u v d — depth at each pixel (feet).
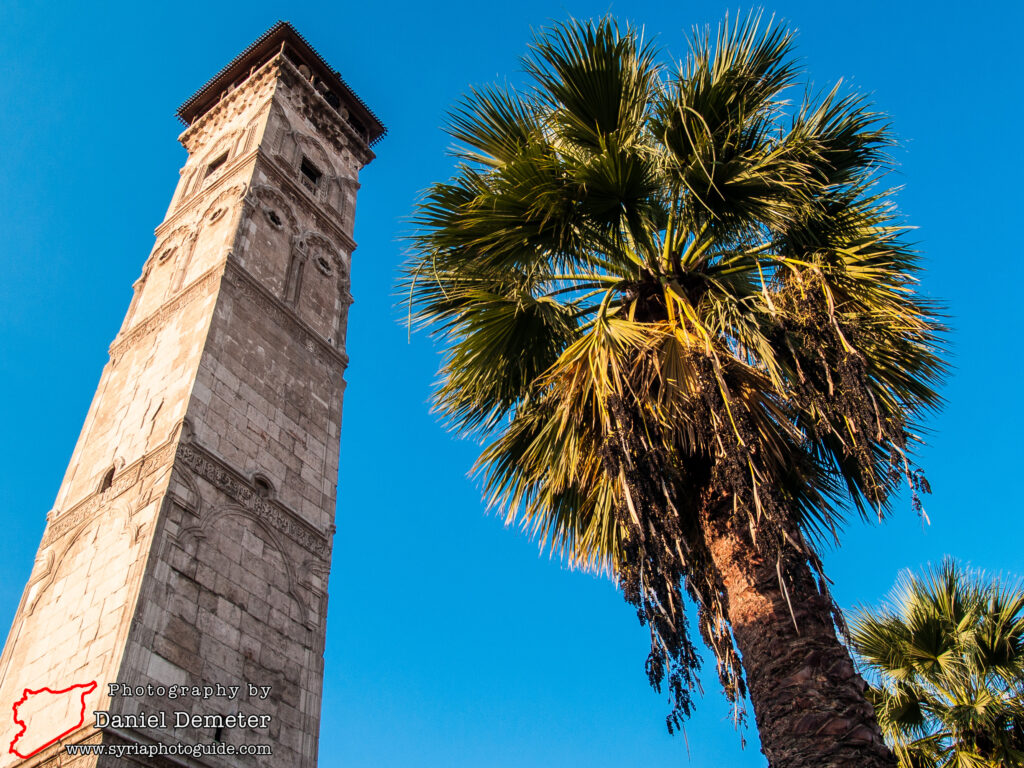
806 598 31.42
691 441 34.55
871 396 32.91
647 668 30.63
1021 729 50.60
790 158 38.52
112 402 80.07
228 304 80.18
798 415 38.11
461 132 42.09
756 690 30.86
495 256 39.78
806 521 40.14
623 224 40.57
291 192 100.99
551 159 37.83
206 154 112.68
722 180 38.45
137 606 55.11
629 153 37.09
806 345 35.37
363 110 131.64
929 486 31.42
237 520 66.74
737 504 33.45
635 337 35.81
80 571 63.72
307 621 68.03
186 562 60.23
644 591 31.12
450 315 42.63
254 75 119.34
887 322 38.88
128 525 62.80
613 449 33.22
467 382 42.27
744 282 40.91
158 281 93.71
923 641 53.78
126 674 51.88
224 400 72.90
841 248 38.83
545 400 40.81
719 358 35.68
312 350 88.22
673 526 32.35
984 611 54.19
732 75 38.99
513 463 42.80
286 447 77.00
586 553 41.01
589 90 39.27
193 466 65.72
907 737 52.75
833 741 28.17
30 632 62.85
